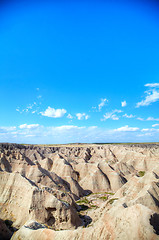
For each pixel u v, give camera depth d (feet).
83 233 92.53
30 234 102.89
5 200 162.20
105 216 99.30
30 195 146.30
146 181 171.22
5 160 269.03
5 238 117.29
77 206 184.03
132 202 122.62
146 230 77.10
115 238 80.79
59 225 132.77
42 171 241.96
